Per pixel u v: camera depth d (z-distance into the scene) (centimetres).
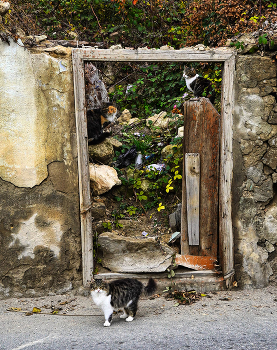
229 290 464
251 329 349
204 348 312
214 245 479
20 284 445
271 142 465
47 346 325
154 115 700
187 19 677
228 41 464
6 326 373
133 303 383
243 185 468
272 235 474
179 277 464
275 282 477
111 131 641
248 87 462
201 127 474
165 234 529
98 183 548
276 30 458
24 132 439
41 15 722
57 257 452
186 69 551
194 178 475
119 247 468
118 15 766
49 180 447
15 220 442
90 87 559
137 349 313
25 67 436
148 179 584
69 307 422
